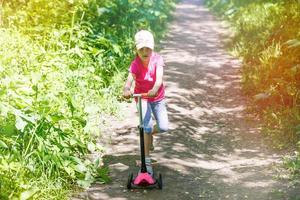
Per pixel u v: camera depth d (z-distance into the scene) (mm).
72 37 7938
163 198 5012
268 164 5672
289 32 9000
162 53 11734
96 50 7984
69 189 5078
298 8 9703
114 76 8180
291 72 7348
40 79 6098
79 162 5281
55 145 5328
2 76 6172
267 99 7352
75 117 5988
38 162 5168
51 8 8547
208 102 7984
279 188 5102
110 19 9938
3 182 4676
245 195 5031
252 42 10828
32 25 8367
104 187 5199
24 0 8672
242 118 7215
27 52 7098
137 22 10789
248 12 14570
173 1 22594
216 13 19641
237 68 10055
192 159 5906
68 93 6402
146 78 5371
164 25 15398
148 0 12250
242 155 6004
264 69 8156
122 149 6125
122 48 9281
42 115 5363
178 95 8188
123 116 7129
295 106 6770
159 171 5570
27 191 4641
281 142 6180
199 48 12430
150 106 5469
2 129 5141
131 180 5176
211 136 6617
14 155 4996
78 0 8602
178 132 6691
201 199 5004
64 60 7297
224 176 5469
